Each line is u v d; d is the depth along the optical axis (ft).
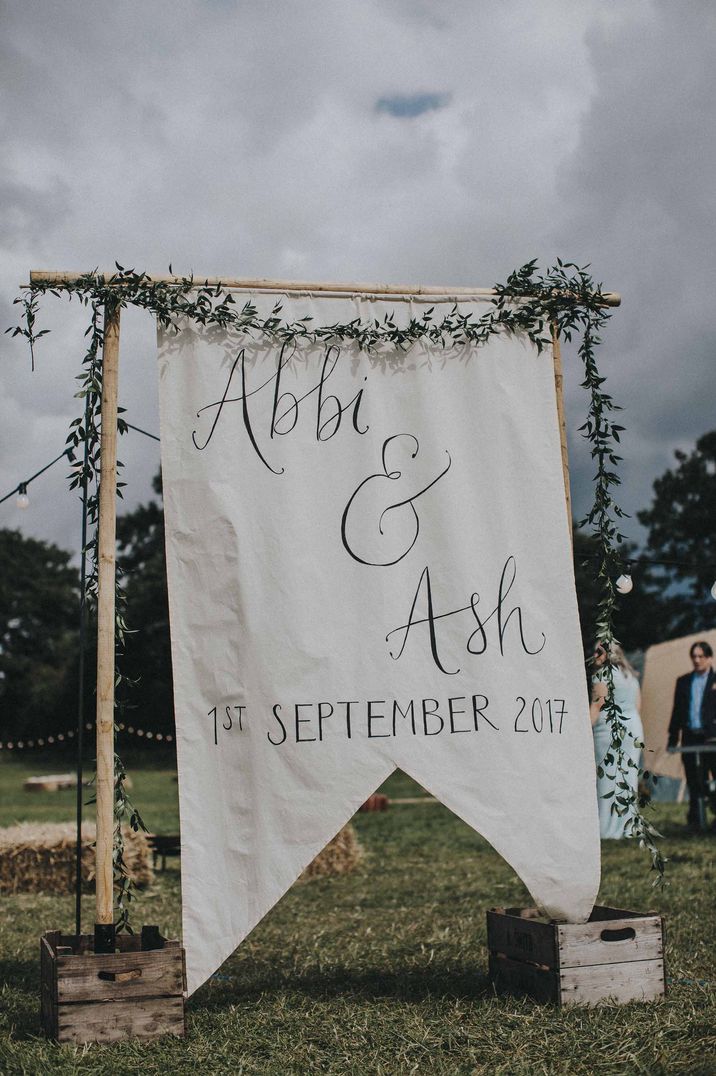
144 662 137.28
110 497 15.02
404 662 15.64
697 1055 12.69
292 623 15.29
